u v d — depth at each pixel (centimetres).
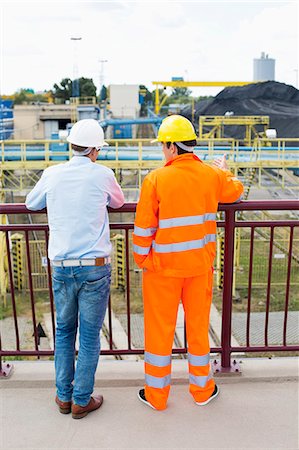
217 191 327
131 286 1878
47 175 319
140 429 324
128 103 6494
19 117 5319
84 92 9650
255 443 309
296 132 4338
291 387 371
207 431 321
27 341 1378
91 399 342
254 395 361
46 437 317
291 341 1313
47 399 358
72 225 308
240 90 4609
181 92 8881
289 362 399
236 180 339
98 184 313
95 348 327
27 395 364
